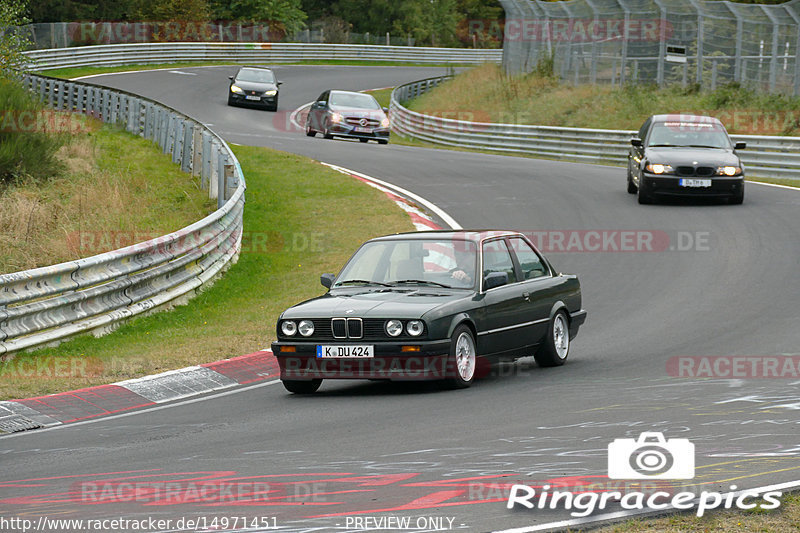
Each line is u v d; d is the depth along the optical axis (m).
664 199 65.06
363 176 75.75
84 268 37.94
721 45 107.25
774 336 34.00
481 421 23.92
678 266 47.47
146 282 42.00
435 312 27.91
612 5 115.56
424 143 115.81
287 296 44.97
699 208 61.47
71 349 36.03
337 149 91.31
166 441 23.53
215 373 31.86
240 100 129.25
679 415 23.73
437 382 29.30
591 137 91.81
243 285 48.09
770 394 25.89
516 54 136.12
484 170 79.62
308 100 147.00
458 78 152.12
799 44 97.94
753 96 100.88
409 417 24.84
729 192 61.66
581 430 22.50
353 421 24.75
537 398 26.50
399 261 31.00
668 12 110.94
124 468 20.98
